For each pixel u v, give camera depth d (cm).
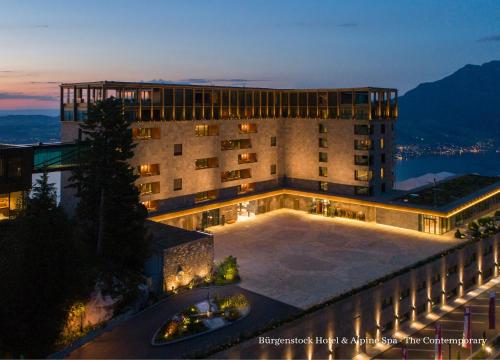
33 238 3409
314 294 4422
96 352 3344
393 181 8031
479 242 6019
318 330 3831
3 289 3400
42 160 5209
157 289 4369
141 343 3459
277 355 3531
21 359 3158
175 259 4447
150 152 6272
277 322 3622
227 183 7406
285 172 8438
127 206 4412
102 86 5722
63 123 6247
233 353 3241
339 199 7481
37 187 3662
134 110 6078
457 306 5466
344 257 5578
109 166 4369
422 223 6712
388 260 5453
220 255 5666
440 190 7869
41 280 3372
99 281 3931
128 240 4388
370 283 4459
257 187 7975
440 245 6044
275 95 8125
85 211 4506
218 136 7194
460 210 6781
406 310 4853
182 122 6644
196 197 7025
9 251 3684
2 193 4638
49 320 3397
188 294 4400
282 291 4500
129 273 4259
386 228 6925
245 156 7769
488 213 8081
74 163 5484
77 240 4188
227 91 7288
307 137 8062
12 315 3341
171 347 3381
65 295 3516
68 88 6209
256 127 7856
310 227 7012
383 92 7588
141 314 3972
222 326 3694
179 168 6669
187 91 6706
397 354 4328
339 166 7700
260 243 6188
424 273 5038
